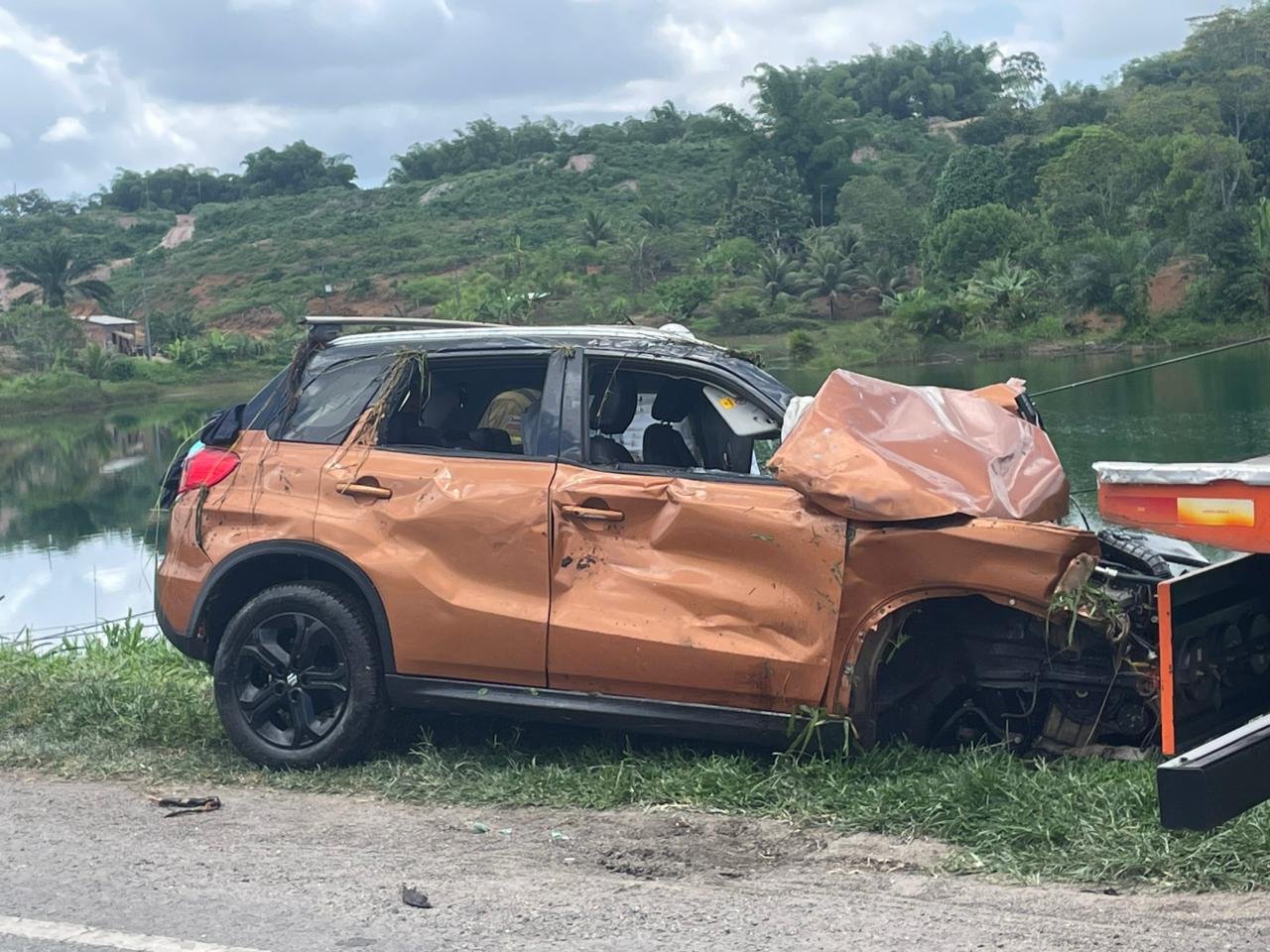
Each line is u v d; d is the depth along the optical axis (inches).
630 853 183.9
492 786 212.8
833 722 202.7
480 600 216.8
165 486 253.0
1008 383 245.4
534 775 215.5
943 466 203.2
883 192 5949.8
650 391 234.7
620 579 211.9
